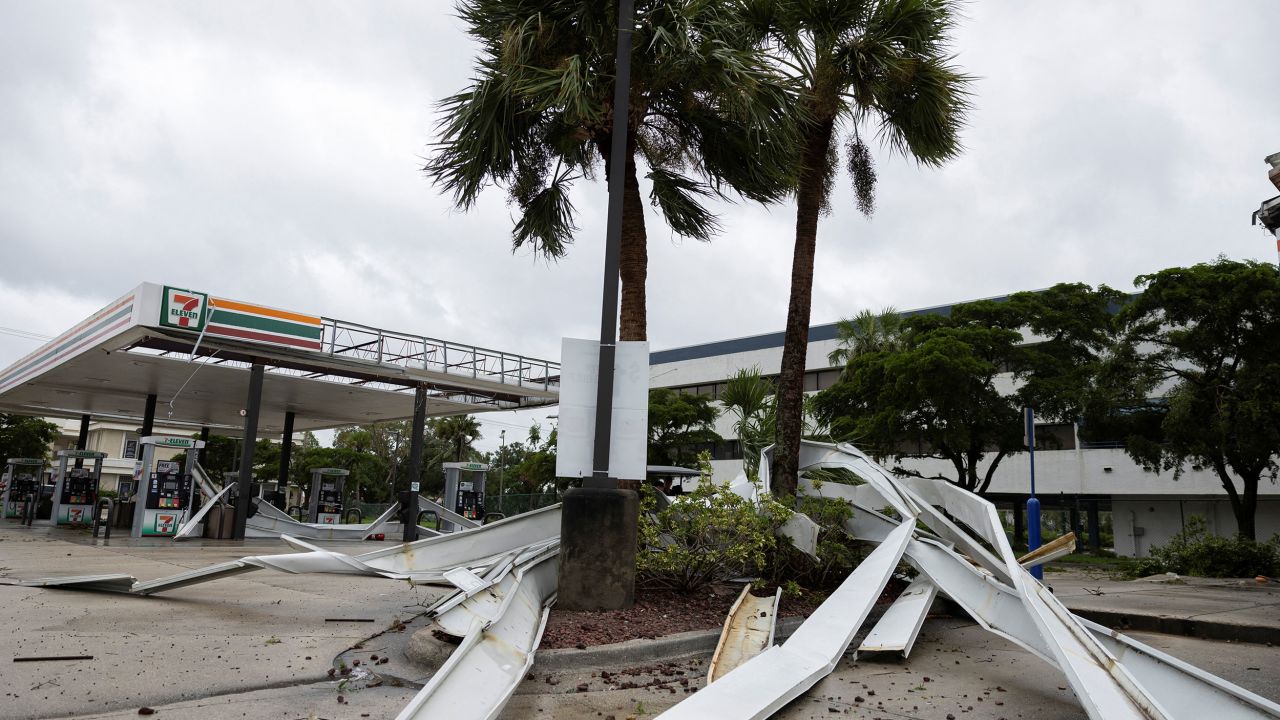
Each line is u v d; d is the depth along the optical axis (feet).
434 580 22.65
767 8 30.40
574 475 21.89
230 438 170.30
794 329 30.81
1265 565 44.60
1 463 133.39
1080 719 13.30
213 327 57.31
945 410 74.13
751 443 32.73
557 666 15.99
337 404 90.17
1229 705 11.43
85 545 51.67
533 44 25.52
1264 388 56.49
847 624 17.65
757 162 28.96
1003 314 80.07
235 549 52.49
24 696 13.32
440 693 11.41
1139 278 67.05
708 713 12.07
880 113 32.94
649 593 23.56
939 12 30.04
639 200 28.35
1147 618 24.22
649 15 25.96
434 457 203.41
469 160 27.17
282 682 14.97
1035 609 14.21
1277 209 28.58
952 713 13.62
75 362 67.51
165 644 18.02
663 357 150.92
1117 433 71.67
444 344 70.69
